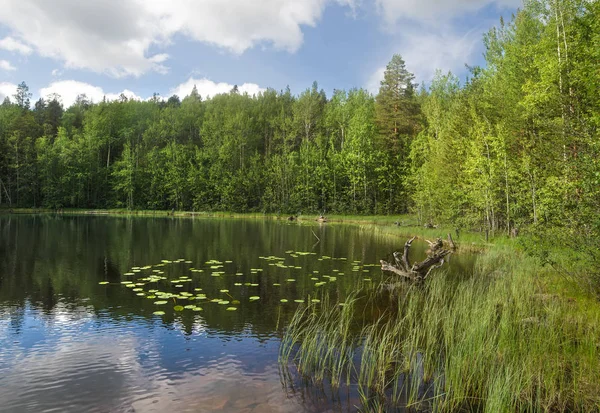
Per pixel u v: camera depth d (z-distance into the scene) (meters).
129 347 5.92
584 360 5.18
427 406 4.43
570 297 8.01
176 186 56.16
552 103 15.20
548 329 6.10
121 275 11.11
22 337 6.29
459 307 7.27
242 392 4.61
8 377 4.90
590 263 7.66
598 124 11.59
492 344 5.55
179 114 72.75
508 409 4.23
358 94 63.94
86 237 20.75
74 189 55.50
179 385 4.75
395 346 6.11
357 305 8.50
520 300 7.60
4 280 10.32
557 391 4.65
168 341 6.19
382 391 4.73
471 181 22.30
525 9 21.06
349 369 5.30
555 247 8.80
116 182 58.06
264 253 16.08
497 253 14.99
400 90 46.78
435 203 26.77
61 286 9.73
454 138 27.30
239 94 80.94
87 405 4.26
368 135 48.81
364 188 47.75
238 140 61.28
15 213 46.78
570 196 8.48
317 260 14.57
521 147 21.66
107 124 64.56
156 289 9.55
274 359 5.57
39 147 55.53
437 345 6.20
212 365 5.33
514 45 22.14
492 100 24.58
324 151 54.44
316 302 8.65
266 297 9.01
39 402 4.31
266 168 56.44
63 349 5.82
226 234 24.16
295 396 4.54
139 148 62.50
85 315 7.45
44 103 84.75
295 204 50.66
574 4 15.32
